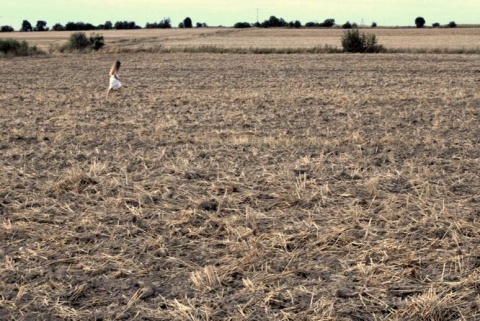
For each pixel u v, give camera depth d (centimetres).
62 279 577
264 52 4641
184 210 748
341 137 1212
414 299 514
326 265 597
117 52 4859
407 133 1255
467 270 573
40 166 1008
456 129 1301
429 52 4416
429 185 838
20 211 768
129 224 716
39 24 14962
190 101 1859
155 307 521
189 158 1042
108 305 529
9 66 3581
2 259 625
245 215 733
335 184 859
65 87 2347
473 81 2344
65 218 739
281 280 566
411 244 637
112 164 1005
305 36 9031
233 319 497
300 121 1448
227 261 609
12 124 1445
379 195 805
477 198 784
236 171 943
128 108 1728
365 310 507
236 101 1841
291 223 712
